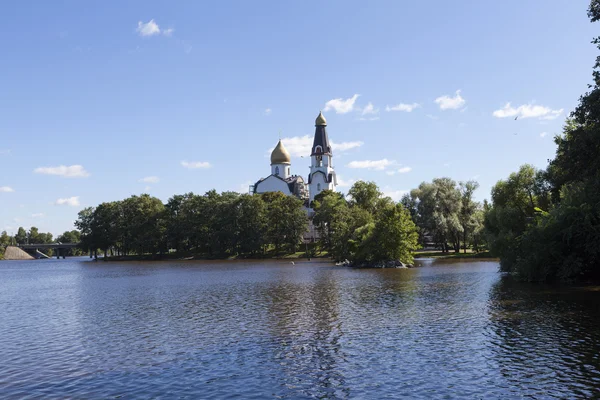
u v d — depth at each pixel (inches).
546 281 2260.1
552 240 2224.4
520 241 2492.6
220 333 1317.7
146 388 875.4
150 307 1854.1
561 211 2244.1
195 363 1027.9
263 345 1168.8
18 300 2235.5
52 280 3518.7
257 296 2078.0
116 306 1921.8
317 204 6441.9
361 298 1915.6
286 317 1529.3
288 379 904.3
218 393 838.5
